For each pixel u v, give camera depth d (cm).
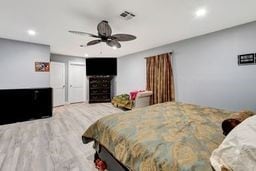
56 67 591
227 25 291
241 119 132
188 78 381
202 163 90
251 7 221
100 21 270
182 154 100
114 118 184
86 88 700
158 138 125
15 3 208
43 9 226
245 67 282
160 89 444
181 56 396
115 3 211
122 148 134
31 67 409
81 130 317
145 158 108
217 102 325
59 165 190
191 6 219
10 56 378
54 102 579
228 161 75
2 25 289
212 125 158
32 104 392
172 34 345
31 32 329
